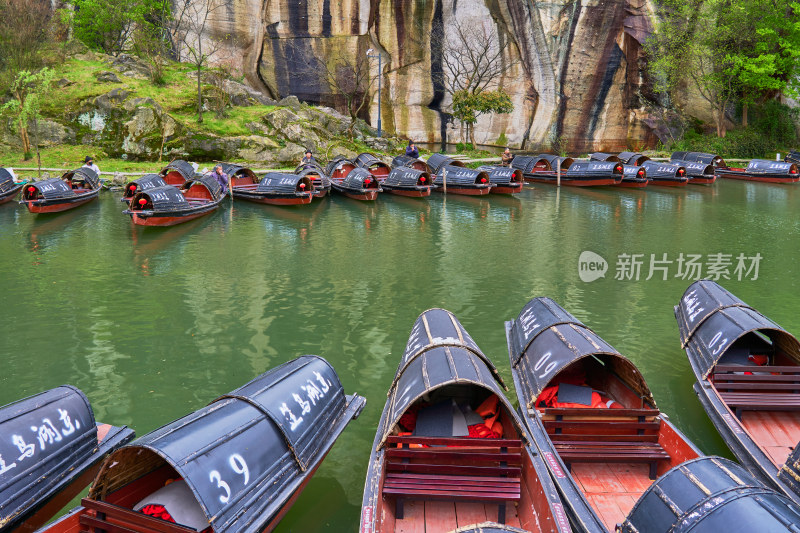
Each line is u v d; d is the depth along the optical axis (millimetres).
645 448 7348
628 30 44688
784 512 4668
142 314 12891
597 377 9117
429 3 45406
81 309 13117
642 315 13258
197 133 34344
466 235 21188
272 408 6453
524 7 44500
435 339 8312
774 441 7879
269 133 36844
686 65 43531
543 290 14922
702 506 4965
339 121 41438
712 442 8336
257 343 11516
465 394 7922
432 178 31594
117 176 28516
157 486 6254
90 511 5566
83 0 42750
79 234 19891
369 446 8258
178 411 9039
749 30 43344
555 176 34219
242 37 45219
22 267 16078
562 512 5605
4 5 35406
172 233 20438
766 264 17578
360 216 24391
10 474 5867
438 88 47406
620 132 47219
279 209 25250
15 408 6395
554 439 7461
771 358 9594
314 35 45531
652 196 30422
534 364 8414
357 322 12617
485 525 4715
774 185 34688
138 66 39625
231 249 18500
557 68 45719
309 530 6676
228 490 5414
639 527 5379
